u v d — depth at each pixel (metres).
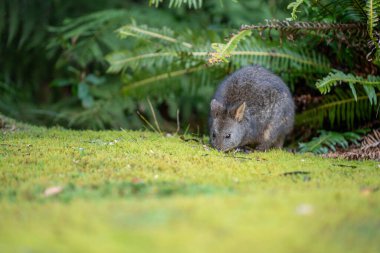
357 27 11.26
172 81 14.27
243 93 11.98
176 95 14.80
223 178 7.87
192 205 6.11
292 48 12.62
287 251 5.07
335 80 10.41
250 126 11.73
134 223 5.61
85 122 16.05
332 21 11.73
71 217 5.80
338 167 9.02
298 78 13.08
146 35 13.50
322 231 5.52
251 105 11.83
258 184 7.59
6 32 18.00
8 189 7.09
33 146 9.72
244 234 5.38
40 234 5.39
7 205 6.37
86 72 17.92
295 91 13.20
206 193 6.86
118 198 6.59
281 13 15.38
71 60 17.75
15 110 17.06
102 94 15.98
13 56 18.20
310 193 6.84
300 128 13.10
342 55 12.16
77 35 15.55
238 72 12.41
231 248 5.09
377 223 5.76
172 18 17.06
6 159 8.64
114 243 5.17
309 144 11.62
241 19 16.55
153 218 5.72
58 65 16.34
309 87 13.00
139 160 8.84
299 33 11.81
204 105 16.70
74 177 7.69
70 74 18.12
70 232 5.41
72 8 18.19
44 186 7.18
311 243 5.24
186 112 16.59
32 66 18.38
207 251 5.02
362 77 11.50
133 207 6.07
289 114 11.91
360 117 12.38
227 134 11.20
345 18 11.98
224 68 13.35
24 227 5.59
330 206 6.24
